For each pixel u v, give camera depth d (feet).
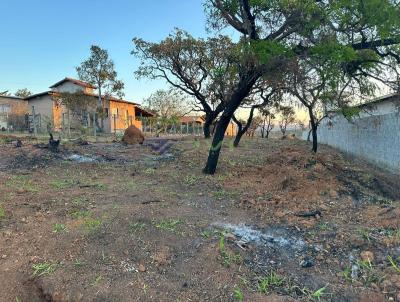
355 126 50.44
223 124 28.78
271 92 42.22
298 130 110.11
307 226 16.51
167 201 19.75
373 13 26.11
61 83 124.06
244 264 13.24
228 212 18.43
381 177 29.81
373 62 32.30
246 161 36.14
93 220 16.16
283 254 14.10
